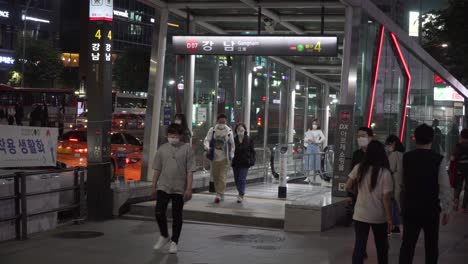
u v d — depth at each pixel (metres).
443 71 27.38
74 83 94.38
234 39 13.95
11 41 88.00
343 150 12.81
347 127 12.86
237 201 13.39
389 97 18.45
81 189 11.60
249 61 19.00
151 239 10.19
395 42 18.50
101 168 12.05
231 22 16.31
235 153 13.38
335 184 12.77
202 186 15.21
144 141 14.49
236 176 13.46
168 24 15.01
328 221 11.45
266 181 18.44
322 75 24.70
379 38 16.08
